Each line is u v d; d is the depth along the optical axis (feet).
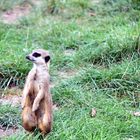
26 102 29.09
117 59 41.73
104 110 34.12
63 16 52.49
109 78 37.88
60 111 33.96
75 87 36.91
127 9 53.11
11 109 34.17
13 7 55.31
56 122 32.14
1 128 32.91
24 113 29.30
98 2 55.16
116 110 34.06
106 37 44.06
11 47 43.55
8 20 51.78
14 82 38.75
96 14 52.75
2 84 38.45
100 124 32.04
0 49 42.45
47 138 29.76
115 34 44.42
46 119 29.07
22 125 30.45
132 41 42.37
